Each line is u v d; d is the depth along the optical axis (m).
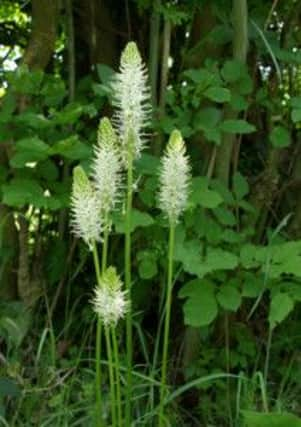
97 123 1.14
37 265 1.14
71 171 1.09
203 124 1.00
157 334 1.04
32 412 0.96
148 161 0.96
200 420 1.04
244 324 1.08
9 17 1.24
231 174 1.12
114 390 0.74
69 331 1.11
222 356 1.06
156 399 1.00
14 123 0.99
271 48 1.06
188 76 1.00
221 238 0.99
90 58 1.23
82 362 1.09
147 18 1.19
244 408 0.96
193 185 0.95
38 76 0.98
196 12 1.13
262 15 1.11
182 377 1.08
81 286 1.17
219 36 1.07
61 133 1.01
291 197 1.15
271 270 0.90
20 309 1.06
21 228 1.09
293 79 1.11
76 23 1.22
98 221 0.70
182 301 1.12
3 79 1.17
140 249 1.06
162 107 1.06
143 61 1.19
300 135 1.13
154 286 1.12
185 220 0.97
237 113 1.04
